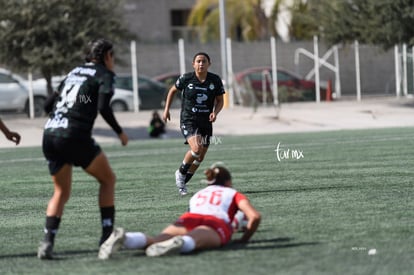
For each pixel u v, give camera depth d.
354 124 82.38
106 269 18.41
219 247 20.03
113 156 54.81
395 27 85.56
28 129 78.25
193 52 101.81
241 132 78.88
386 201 28.02
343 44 93.69
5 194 35.09
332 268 17.80
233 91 93.88
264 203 28.50
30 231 24.77
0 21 79.25
